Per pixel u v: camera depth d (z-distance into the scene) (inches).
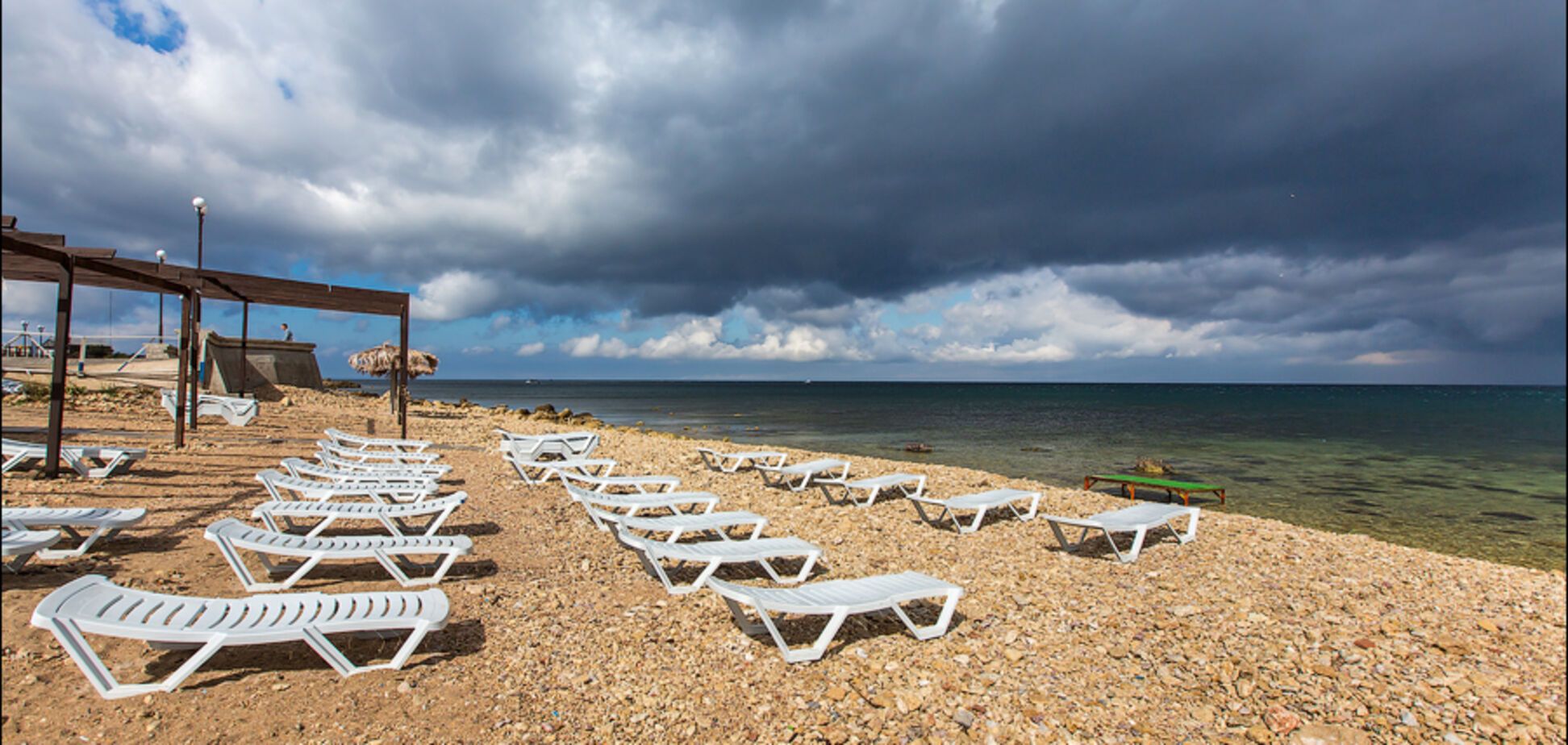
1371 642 185.6
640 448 562.3
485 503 318.7
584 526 283.1
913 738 131.7
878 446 944.9
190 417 500.4
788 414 1831.9
